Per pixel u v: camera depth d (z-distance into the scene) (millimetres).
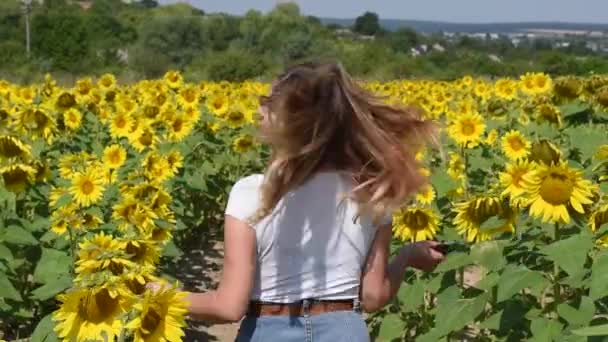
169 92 13539
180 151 9305
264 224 2979
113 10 74750
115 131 9156
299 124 2934
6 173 5762
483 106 13219
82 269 2873
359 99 3012
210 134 10703
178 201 8047
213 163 9836
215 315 2969
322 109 2947
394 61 37938
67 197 6090
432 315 5043
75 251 5297
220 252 9391
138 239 3738
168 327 2688
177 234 8656
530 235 4141
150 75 43188
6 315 5500
